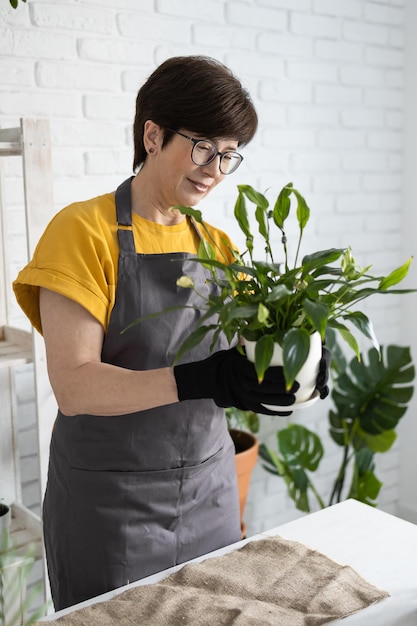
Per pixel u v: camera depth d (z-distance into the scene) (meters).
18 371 2.16
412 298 3.22
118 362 1.45
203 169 1.40
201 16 2.42
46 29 2.10
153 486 1.50
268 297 1.06
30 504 2.24
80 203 1.46
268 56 2.62
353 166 2.98
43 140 1.75
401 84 3.09
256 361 1.09
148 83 1.41
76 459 1.49
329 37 2.79
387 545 1.39
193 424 1.50
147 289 1.46
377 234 3.13
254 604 1.17
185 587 1.24
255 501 2.89
